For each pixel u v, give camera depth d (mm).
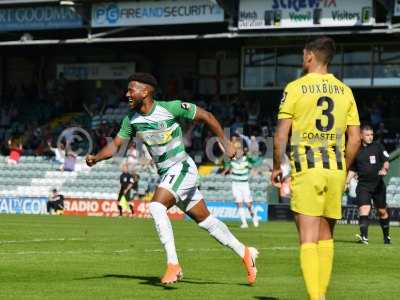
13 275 20062
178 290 17703
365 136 32688
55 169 69750
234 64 76000
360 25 56562
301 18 57844
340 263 24156
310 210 14961
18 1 63844
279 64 70625
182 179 18391
